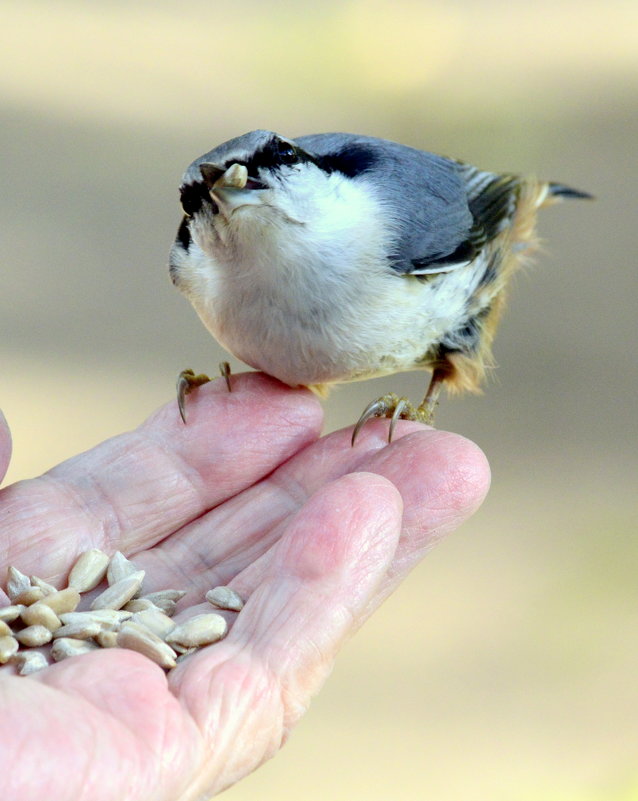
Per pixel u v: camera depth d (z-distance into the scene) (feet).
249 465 5.25
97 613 5.11
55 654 5.07
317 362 5.25
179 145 9.38
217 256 5.21
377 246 5.23
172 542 5.24
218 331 5.26
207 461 5.25
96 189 8.69
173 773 4.94
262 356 5.26
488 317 5.37
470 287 5.32
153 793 4.94
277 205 5.18
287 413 5.27
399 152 5.31
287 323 5.23
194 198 5.20
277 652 5.02
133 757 4.93
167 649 5.04
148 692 4.97
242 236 5.19
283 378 5.27
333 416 6.38
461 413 6.75
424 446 5.17
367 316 5.23
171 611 5.15
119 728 4.94
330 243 5.21
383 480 5.08
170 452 5.25
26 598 5.12
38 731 4.92
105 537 5.21
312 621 5.03
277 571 5.06
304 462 5.26
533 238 5.47
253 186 5.18
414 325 5.26
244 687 4.99
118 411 6.33
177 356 7.04
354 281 5.22
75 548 5.20
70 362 6.88
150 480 5.24
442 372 5.34
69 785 4.91
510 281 5.43
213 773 4.98
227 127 9.68
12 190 8.75
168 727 4.96
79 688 4.97
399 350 5.27
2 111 9.69
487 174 5.41
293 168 5.19
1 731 4.91
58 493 5.22
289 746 5.45
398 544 5.13
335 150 5.27
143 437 5.26
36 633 5.08
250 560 5.22
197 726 4.97
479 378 5.35
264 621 5.04
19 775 4.90
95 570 5.17
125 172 8.90
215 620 5.07
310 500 5.07
